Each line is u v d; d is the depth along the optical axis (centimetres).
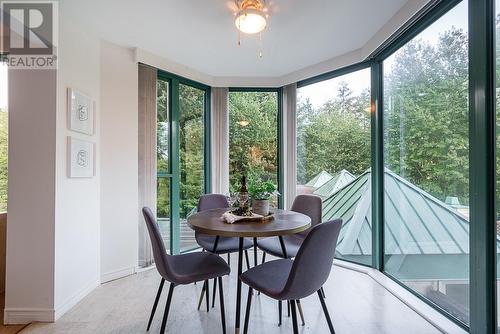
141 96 291
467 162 181
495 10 160
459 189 188
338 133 324
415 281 233
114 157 268
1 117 226
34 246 199
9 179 198
